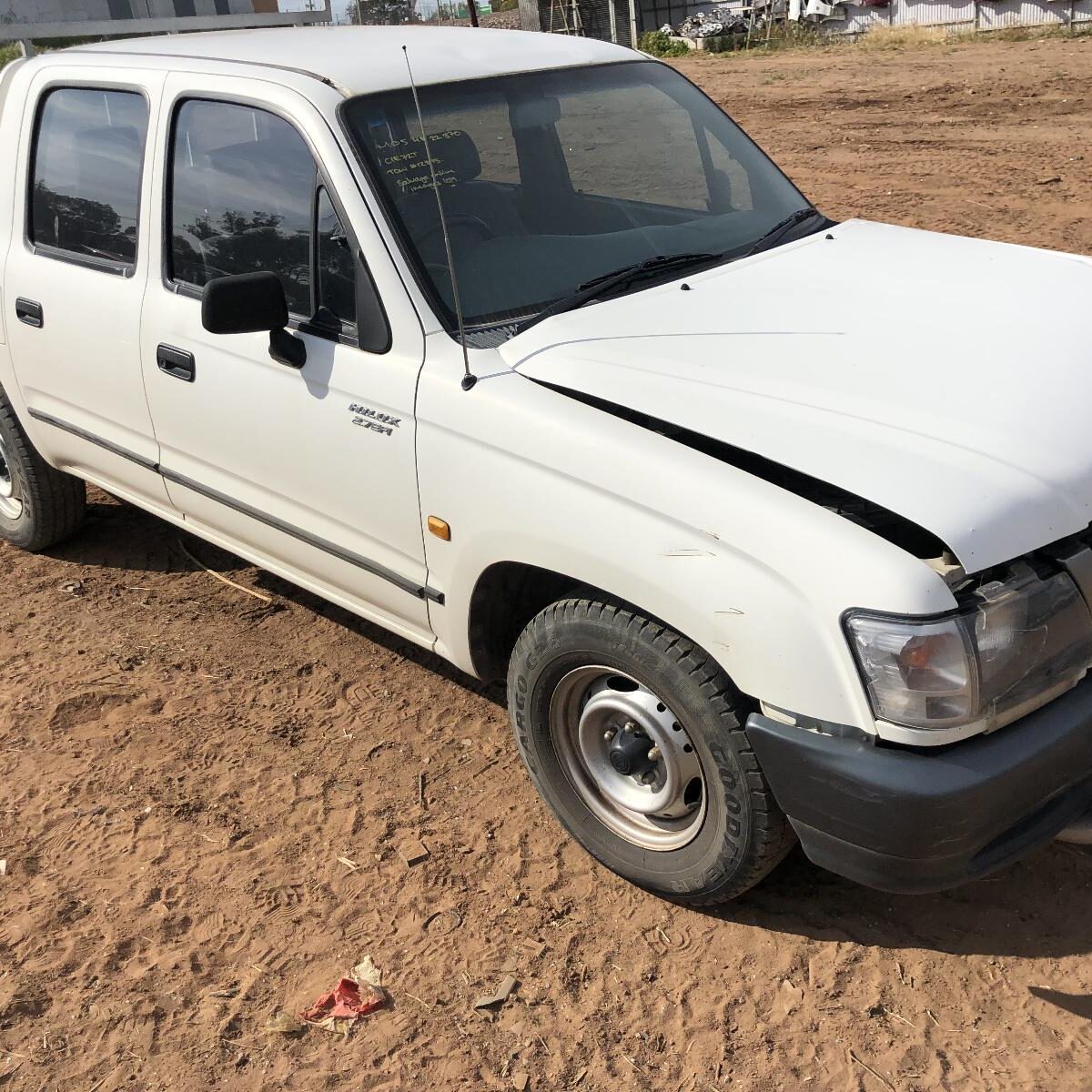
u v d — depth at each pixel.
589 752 3.09
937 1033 2.65
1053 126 12.91
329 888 3.21
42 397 4.63
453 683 4.11
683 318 3.09
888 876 2.48
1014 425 2.55
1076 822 2.74
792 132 14.30
